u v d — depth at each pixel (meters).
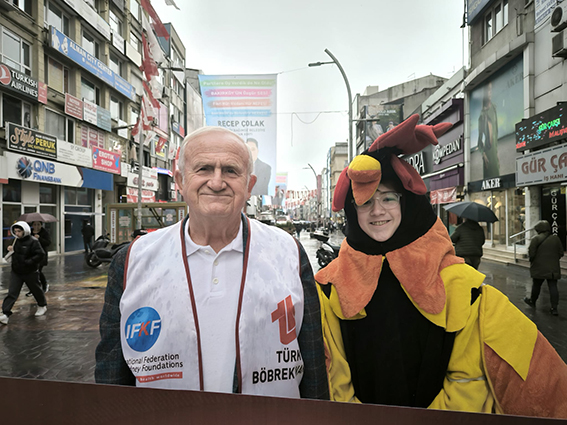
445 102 16.53
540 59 9.64
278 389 0.95
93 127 16.34
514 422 0.47
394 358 1.09
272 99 12.21
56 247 14.28
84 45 16.05
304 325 1.06
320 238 9.13
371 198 1.18
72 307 5.84
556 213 8.95
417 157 19.72
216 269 0.99
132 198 19.53
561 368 0.97
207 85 12.30
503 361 0.98
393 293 1.14
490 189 12.08
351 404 0.51
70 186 15.08
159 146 19.28
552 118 8.53
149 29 11.10
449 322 1.04
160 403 0.57
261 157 12.30
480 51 12.91
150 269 0.99
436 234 1.14
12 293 5.07
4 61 11.60
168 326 0.92
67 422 0.59
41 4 13.09
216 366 0.92
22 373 3.36
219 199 0.95
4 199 11.71
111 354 1.00
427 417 0.49
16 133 11.48
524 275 7.90
